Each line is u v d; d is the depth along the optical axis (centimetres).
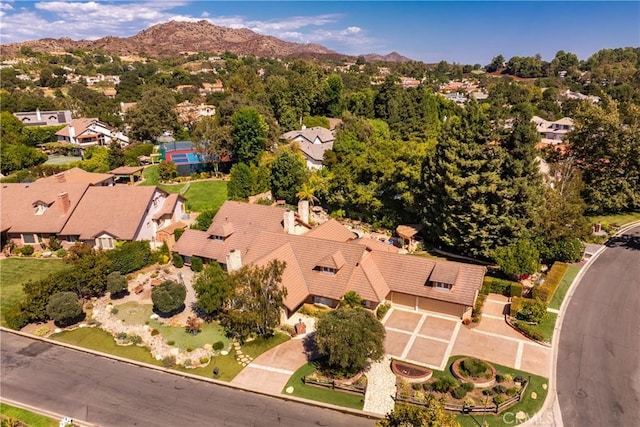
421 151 6178
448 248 5781
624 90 16138
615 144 6675
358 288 4334
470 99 5344
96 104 18588
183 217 6756
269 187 7975
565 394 3266
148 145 10081
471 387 3294
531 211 5084
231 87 14425
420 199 5941
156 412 3181
